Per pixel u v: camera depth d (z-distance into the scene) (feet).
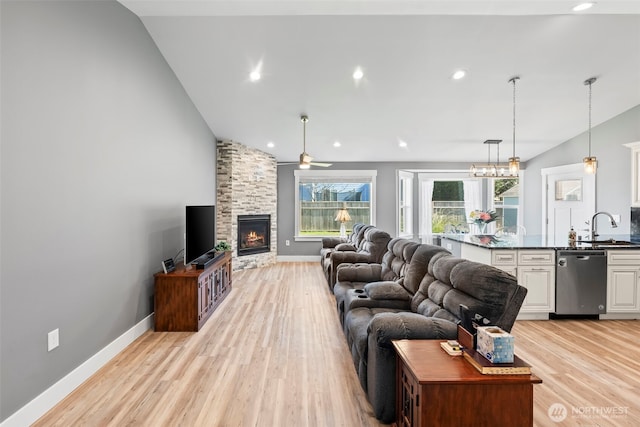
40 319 7.04
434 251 9.66
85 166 8.54
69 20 7.97
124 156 10.43
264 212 24.11
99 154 9.14
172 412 7.00
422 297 8.95
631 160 15.81
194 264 13.15
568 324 12.56
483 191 26.45
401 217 26.58
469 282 6.89
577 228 20.36
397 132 20.31
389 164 26.17
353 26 11.51
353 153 24.31
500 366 5.15
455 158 25.46
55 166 7.50
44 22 7.18
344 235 24.63
